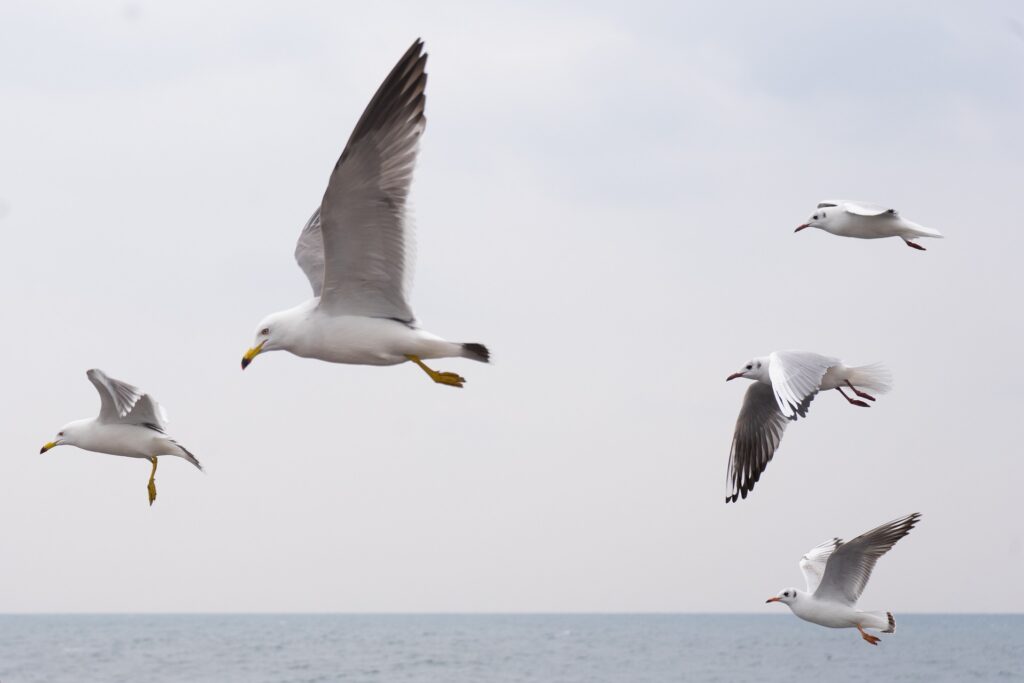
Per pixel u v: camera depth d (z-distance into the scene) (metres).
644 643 94.00
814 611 15.98
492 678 53.56
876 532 15.51
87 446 14.12
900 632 132.38
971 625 173.25
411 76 9.13
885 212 14.05
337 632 128.75
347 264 9.70
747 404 15.59
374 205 9.37
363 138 9.02
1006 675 56.72
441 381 10.02
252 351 9.96
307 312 10.02
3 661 67.56
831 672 58.53
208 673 56.91
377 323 9.88
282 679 53.09
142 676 55.50
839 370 13.74
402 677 54.03
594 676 55.47
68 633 124.19
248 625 170.12
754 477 15.54
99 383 13.25
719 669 60.25
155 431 14.18
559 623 195.12
